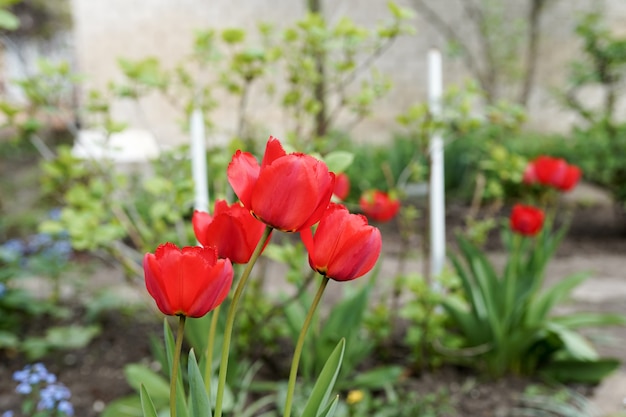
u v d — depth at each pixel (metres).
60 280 4.62
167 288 0.96
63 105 3.73
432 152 3.27
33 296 4.03
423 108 3.16
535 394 2.96
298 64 3.36
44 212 6.75
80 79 2.92
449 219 7.16
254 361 3.15
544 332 3.13
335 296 4.35
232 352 2.46
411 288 2.95
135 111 8.37
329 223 1.02
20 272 3.81
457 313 3.22
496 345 3.11
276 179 0.97
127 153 6.95
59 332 3.46
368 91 3.14
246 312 2.96
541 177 3.29
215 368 2.40
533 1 10.46
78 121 8.37
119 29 8.67
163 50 8.82
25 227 6.52
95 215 2.83
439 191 3.30
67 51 14.62
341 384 2.76
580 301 4.46
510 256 3.27
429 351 3.25
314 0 6.18
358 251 1.02
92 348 3.51
